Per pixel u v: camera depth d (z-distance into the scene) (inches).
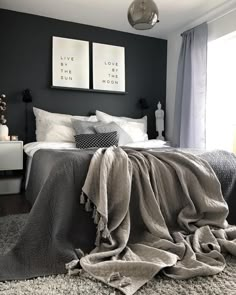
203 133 154.3
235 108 153.0
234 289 52.7
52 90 159.8
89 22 163.2
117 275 54.5
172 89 183.8
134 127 156.3
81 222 68.8
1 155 134.6
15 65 151.7
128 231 66.7
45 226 65.7
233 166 86.7
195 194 76.9
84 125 140.1
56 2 139.2
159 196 74.2
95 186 68.7
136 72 180.7
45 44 157.5
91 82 167.8
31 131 155.6
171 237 68.6
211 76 155.6
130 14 93.6
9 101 151.2
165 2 138.3
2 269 57.7
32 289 52.2
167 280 55.6
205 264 58.5
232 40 150.4
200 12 150.1
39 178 96.1
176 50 178.7
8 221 90.7
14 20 150.6
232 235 72.4
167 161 78.5
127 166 71.5
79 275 57.4
